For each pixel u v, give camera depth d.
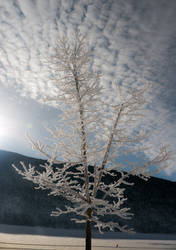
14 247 8.49
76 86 6.90
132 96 6.66
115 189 6.79
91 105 6.62
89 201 6.45
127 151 6.61
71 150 6.41
